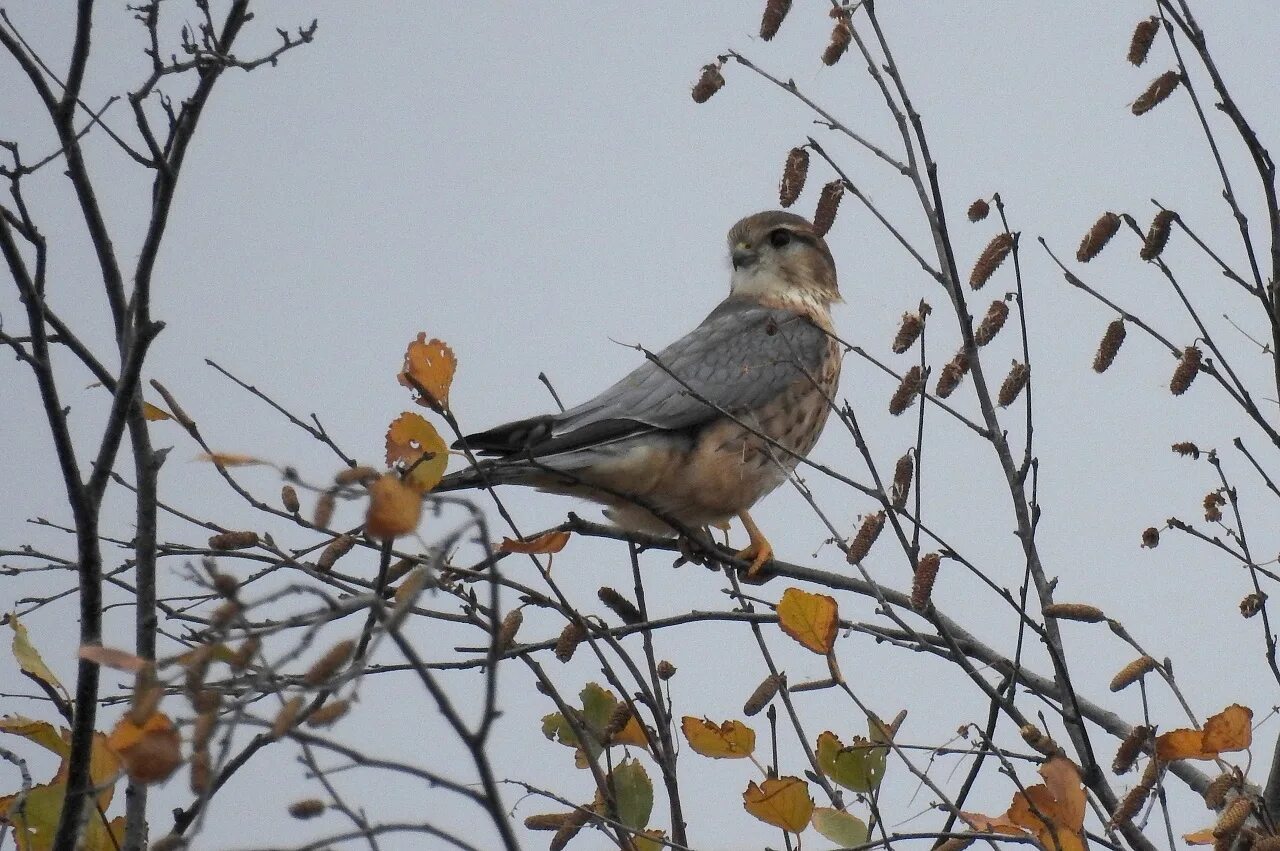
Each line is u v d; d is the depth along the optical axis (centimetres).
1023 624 928
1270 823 820
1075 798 779
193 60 772
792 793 842
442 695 561
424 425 747
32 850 746
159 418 905
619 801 912
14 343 741
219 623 552
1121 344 1004
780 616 841
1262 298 936
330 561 912
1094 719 1053
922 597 917
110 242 798
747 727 877
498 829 564
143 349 754
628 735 922
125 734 556
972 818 798
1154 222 974
